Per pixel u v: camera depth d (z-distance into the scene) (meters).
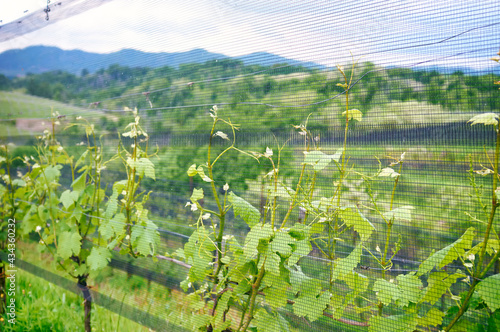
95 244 2.36
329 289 1.45
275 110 1.58
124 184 2.15
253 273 1.55
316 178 1.48
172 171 1.95
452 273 1.26
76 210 2.35
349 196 1.40
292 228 1.45
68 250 2.36
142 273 2.11
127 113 2.15
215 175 1.77
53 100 2.58
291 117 1.53
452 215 1.22
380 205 1.35
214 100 1.77
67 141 2.53
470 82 1.17
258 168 1.62
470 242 1.16
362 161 1.37
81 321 2.43
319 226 1.46
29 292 2.73
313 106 1.48
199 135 1.83
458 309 1.24
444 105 1.22
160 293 2.02
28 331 2.56
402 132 1.29
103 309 2.30
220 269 1.71
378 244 1.36
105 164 2.30
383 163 1.33
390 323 1.29
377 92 1.34
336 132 1.43
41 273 2.75
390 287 1.29
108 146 2.27
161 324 2.00
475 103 1.17
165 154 1.98
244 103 1.67
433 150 1.24
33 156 2.78
